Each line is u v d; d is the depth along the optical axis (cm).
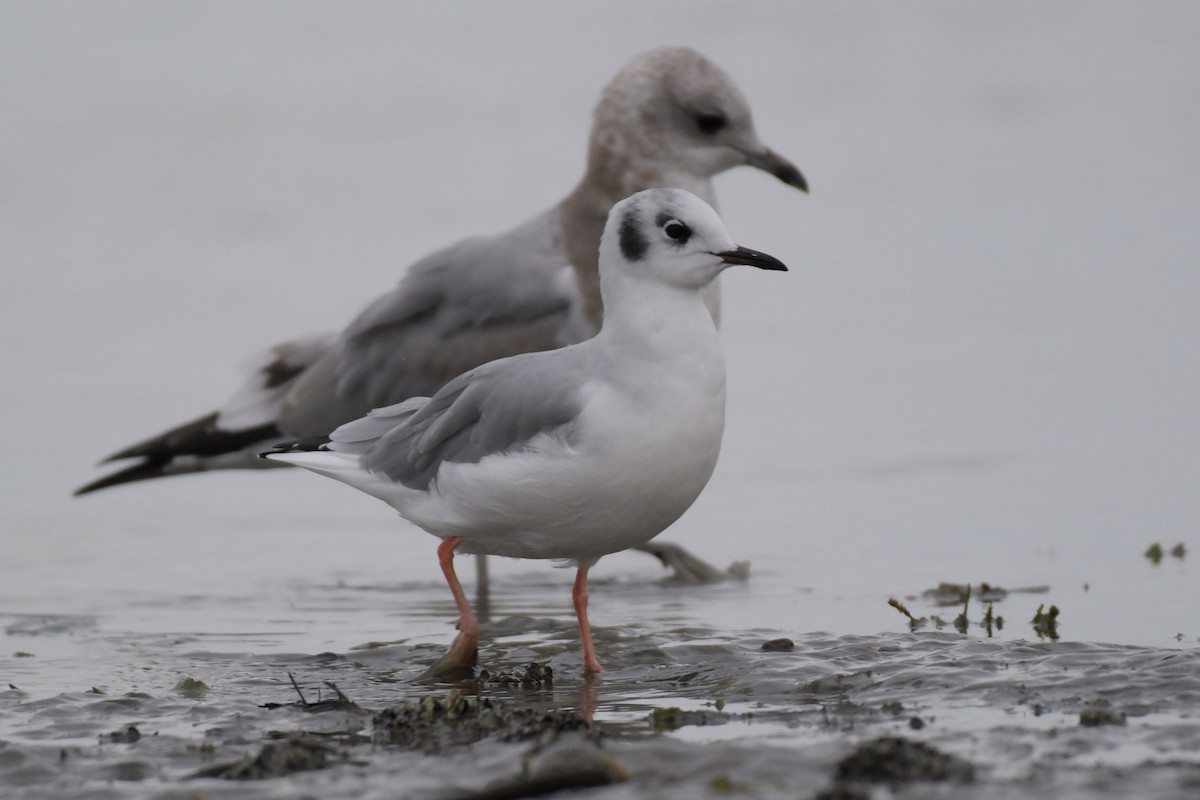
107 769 819
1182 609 1112
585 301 1337
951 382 1873
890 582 1238
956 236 2531
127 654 1093
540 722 856
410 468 1020
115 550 1425
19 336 2116
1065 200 2694
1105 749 794
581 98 3125
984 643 1011
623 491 957
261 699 965
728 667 1002
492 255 1356
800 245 2500
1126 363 1920
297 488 1648
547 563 1387
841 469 1597
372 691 985
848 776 755
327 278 2352
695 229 963
